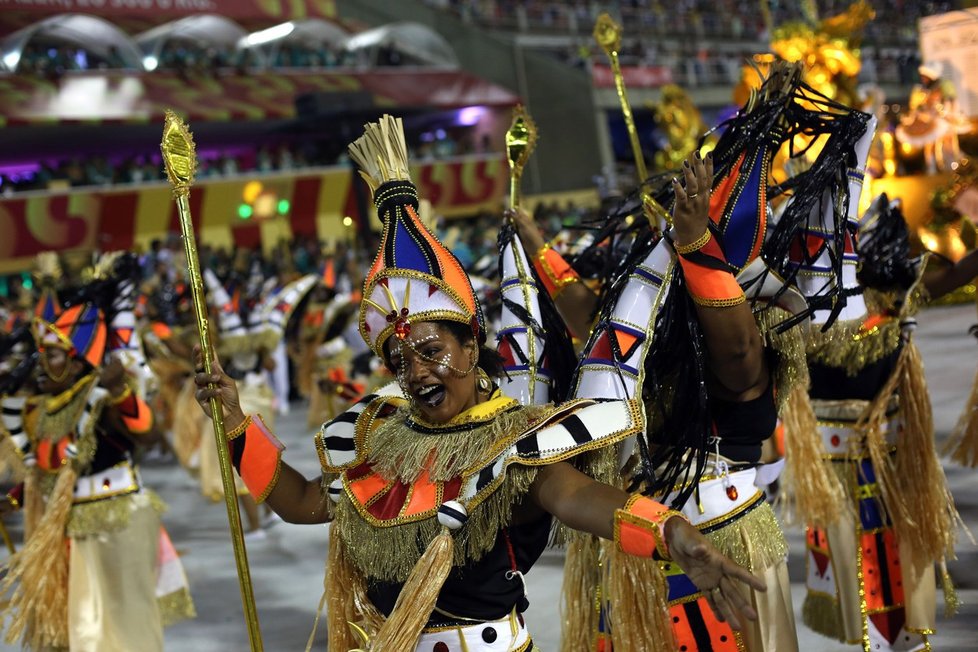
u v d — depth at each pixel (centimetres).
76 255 2550
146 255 2291
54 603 576
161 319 1205
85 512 580
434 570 276
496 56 3588
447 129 3575
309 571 816
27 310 1609
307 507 320
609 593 397
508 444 281
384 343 292
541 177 3522
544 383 401
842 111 430
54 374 587
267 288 1291
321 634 664
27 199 2500
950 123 1449
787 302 396
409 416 301
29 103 2581
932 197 896
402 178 304
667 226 367
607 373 352
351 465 304
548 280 431
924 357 1434
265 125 3042
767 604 392
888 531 523
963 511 734
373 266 298
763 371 394
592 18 3891
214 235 2806
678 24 4022
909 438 523
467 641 288
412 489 290
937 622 568
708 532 391
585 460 287
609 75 3550
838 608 528
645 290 360
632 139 502
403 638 275
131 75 2811
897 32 3647
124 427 584
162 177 2772
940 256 571
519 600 297
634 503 253
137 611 588
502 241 427
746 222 373
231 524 319
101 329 595
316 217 2992
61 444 591
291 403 1925
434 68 3403
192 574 831
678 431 391
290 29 3161
